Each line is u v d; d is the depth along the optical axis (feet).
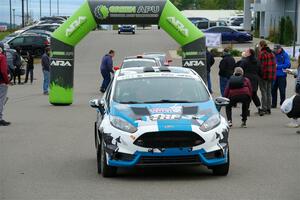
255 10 238.27
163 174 34.86
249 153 41.68
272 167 36.76
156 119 32.50
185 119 32.58
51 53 73.67
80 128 54.65
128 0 72.54
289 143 45.75
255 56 62.44
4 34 261.65
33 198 29.17
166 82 36.86
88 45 204.13
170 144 31.83
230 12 354.54
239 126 54.60
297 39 186.29
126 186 31.73
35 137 49.57
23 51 157.58
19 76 107.14
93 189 31.04
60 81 73.56
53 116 63.57
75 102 77.77
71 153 42.32
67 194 29.96
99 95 87.10
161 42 213.66
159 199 28.66
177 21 72.95
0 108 56.13
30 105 74.54
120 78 37.68
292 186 31.42
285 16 198.29
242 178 33.53
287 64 65.46
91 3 72.38
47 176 34.68
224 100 37.32
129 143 31.99
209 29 201.57
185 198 28.81
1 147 44.83
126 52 179.93
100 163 35.45
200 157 32.04
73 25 72.64
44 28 202.80
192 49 73.92
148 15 72.59
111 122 33.27
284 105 53.06
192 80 37.29
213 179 33.30
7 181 33.32
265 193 29.81
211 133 32.32
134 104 34.65
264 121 57.82
